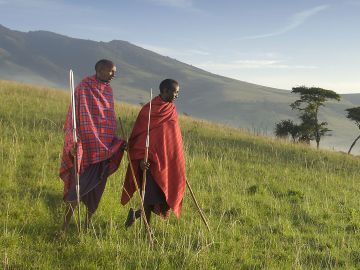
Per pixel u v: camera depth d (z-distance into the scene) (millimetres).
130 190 8492
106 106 7875
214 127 28156
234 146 20719
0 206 8617
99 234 7969
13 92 28078
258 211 11062
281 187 13883
